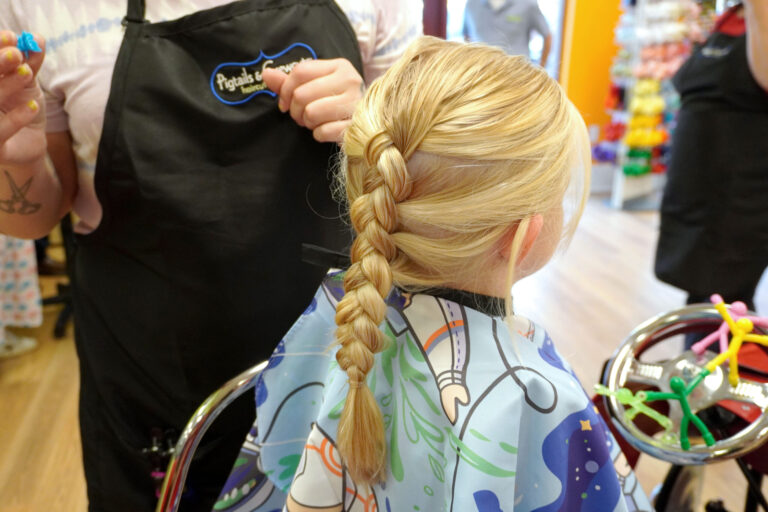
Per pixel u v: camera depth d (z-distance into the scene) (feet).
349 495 2.25
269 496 2.68
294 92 2.76
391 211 1.87
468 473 1.82
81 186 3.20
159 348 3.19
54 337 8.89
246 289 3.09
